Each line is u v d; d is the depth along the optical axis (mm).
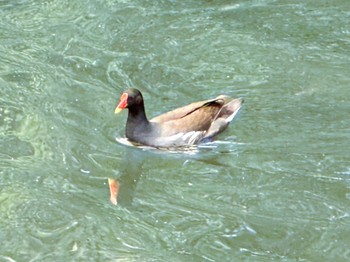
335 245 12242
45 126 15570
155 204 13391
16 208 13148
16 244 12328
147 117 15836
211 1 20688
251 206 13250
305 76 17297
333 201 13312
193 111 15484
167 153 14930
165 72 17516
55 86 16984
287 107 16078
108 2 20578
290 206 13211
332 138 15016
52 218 12938
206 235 12523
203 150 15016
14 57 18141
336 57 18125
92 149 14922
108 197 13562
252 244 12312
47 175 14078
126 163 14578
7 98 16469
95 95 16656
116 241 12422
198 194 13664
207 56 18188
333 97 16438
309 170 14148
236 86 16953
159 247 12273
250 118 15695
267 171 14180
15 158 14562
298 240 12359
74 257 12039
